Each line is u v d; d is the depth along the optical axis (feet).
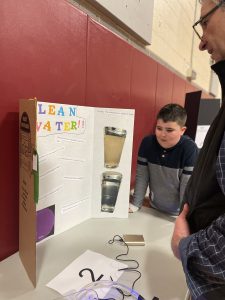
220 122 2.01
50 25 2.96
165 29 7.22
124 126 3.58
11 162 2.74
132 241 3.10
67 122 3.08
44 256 2.76
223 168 1.73
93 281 2.39
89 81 3.85
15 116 2.70
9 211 2.78
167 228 3.59
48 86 3.07
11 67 2.58
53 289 2.28
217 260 1.68
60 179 3.12
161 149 4.17
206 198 2.05
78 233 3.28
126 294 2.23
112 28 4.70
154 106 6.47
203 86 12.52
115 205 3.77
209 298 1.80
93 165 3.57
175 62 8.49
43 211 2.94
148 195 4.80
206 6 2.17
